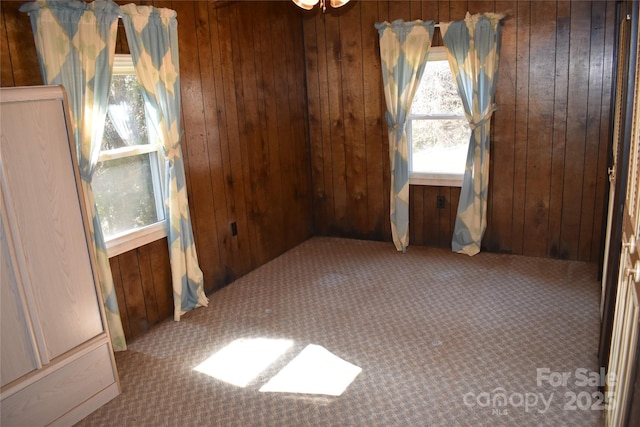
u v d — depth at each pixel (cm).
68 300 250
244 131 429
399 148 462
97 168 318
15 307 230
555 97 408
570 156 414
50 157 238
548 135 417
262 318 359
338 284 411
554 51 400
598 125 399
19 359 233
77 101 282
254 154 443
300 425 244
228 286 419
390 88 452
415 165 481
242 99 423
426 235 488
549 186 427
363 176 504
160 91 335
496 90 426
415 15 441
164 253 360
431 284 400
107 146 324
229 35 404
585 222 421
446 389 265
